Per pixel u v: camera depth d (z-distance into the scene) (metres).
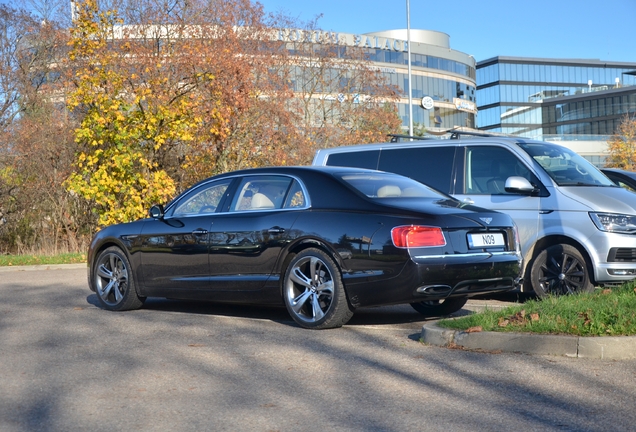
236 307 9.29
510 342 6.02
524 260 9.10
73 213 24.98
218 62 21.78
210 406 4.62
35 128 25.02
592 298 7.18
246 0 24.94
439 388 4.96
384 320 8.04
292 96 24.80
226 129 21.98
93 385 5.21
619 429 4.00
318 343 6.64
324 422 4.25
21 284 13.41
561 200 8.90
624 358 5.64
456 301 8.18
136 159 20.66
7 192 25.33
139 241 8.83
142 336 7.19
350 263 7.06
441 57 84.81
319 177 7.69
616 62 122.50
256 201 8.02
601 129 113.19
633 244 8.55
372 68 31.25
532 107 119.25
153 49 22.19
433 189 8.14
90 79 19.45
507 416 4.28
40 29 28.11
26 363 5.99
